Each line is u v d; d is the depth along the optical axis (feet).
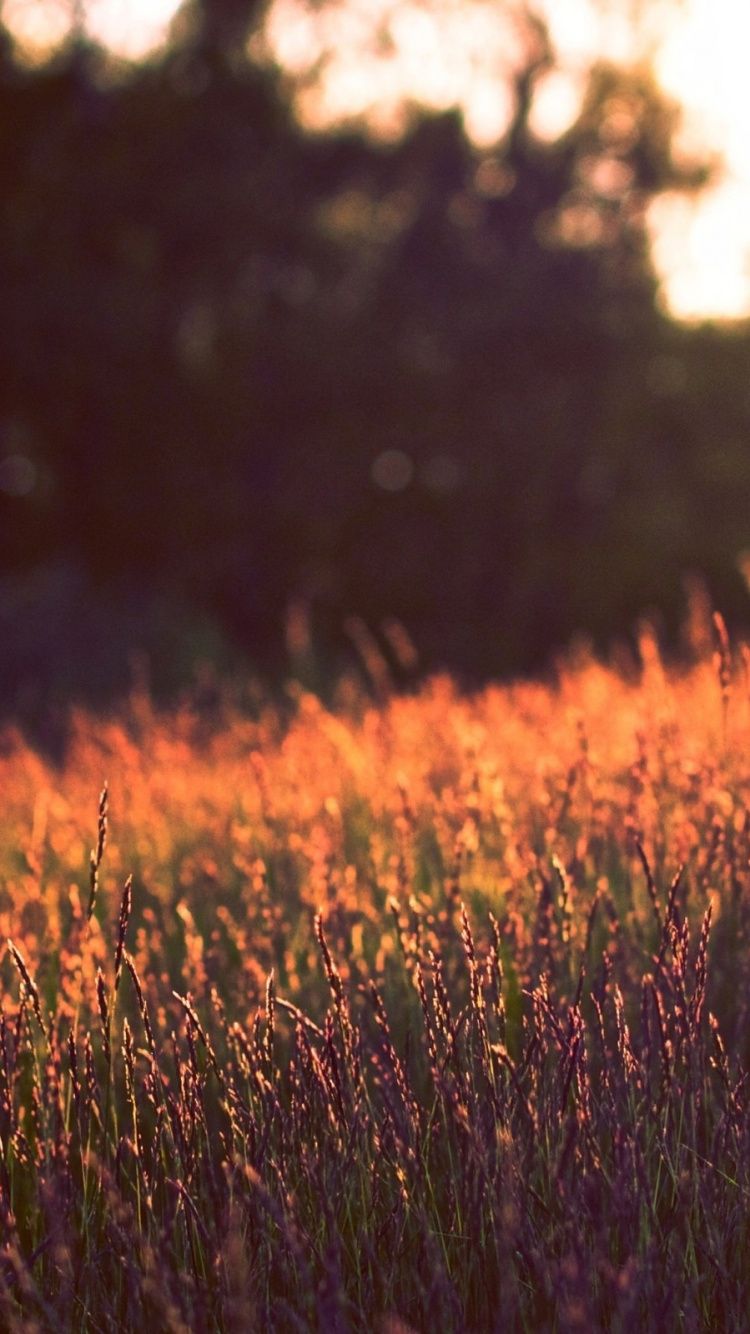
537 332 107.86
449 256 112.68
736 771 11.43
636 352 109.81
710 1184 6.79
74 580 52.11
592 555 106.11
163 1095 7.14
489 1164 6.92
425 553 107.55
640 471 110.01
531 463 108.06
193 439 102.63
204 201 99.86
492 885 10.73
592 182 119.03
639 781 10.89
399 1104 7.34
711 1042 8.20
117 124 99.55
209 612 102.53
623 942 8.96
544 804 11.14
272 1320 6.64
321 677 37.01
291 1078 7.52
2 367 97.19
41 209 97.14
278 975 9.89
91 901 7.93
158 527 102.06
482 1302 6.66
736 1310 6.43
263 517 105.40
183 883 12.14
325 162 110.11
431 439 107.86
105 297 97.86
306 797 13.20
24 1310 6.88
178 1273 6.58
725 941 9.32
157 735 19.84
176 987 10.19
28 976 7.39
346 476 107.04
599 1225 6.40
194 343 107.55
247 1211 6.88
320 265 109.19
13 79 97.04
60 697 43.14
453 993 9.06
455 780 13.62
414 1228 7.00
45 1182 6.72
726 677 11.45
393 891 10.51
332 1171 7.09
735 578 103.65
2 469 106.93
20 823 15.15
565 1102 6.93
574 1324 5.48
